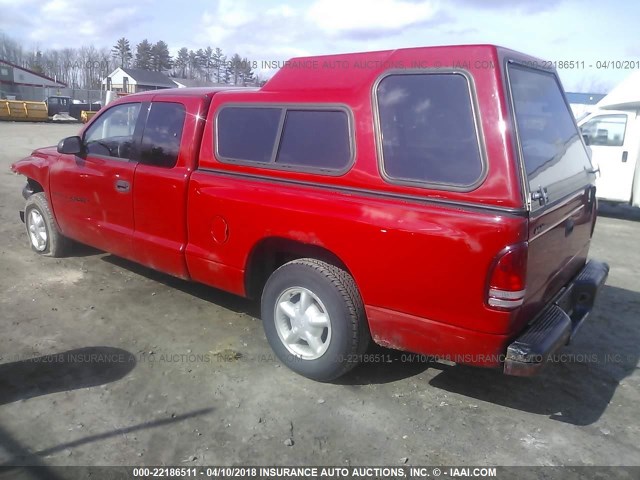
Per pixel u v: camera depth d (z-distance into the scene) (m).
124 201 4.80
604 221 10.34
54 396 3.49
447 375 3.91
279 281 3.78
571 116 4.28
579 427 3.37
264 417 3.35
